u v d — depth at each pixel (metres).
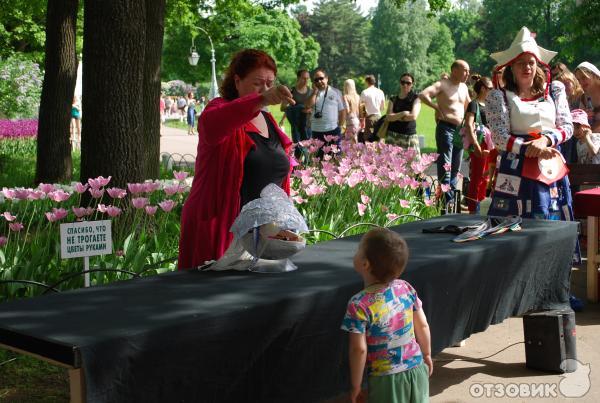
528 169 5.24
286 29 61.88
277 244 3.35
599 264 6.13
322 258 3.71
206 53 59.47
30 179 13.05
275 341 2.89
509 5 78.00
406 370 2.98
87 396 2.30
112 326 2.51
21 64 25.72
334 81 129.62
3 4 22.77
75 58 12.28
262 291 3.02
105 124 6.72
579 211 5.88
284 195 3.50
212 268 3.44
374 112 13.44
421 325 3.13
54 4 12.04
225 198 3.61
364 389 3.59
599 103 7.34
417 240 4.19
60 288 4.96
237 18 25.53
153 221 6.59
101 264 5.14
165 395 2.53
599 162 7.34
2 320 2.60
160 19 9.71
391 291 3.01
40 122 12.17
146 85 9.73
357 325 2.94
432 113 58.81
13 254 5.27
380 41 129.12
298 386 3.02
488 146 9.34
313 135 11.87
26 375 4.28
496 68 5.34
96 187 5.41
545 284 4.54
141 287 3.11
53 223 6.28
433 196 8.23
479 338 5.15
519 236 4.26
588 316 5.65
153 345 2.47
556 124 5.34
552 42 75.50
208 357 2.65
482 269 3.90
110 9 6.64
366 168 7.09
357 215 7.24
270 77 3.70
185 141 30.42
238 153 3.61
